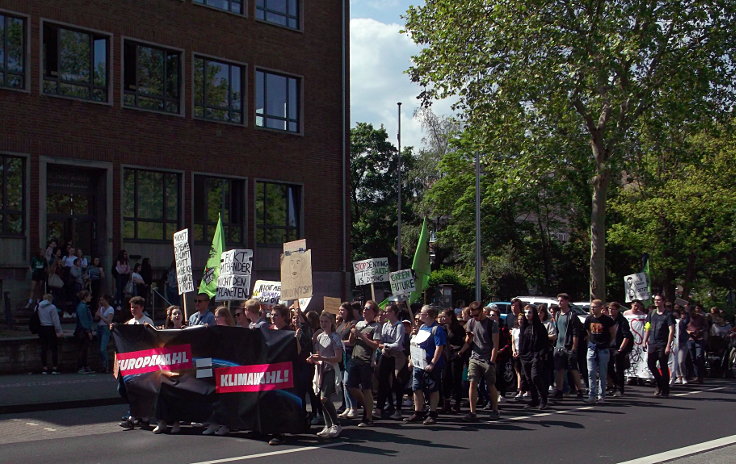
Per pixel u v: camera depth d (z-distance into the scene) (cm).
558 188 3350
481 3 2470
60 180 2445
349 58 3272
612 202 3759
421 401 1294
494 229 4403
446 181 4497
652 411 1451
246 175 2900
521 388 1638
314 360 1116
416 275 1786
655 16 2389
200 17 2777
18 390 1569
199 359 1141
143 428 1221
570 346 1652
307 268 1276
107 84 2523
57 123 2386
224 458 970
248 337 1109
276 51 3014
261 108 2973
